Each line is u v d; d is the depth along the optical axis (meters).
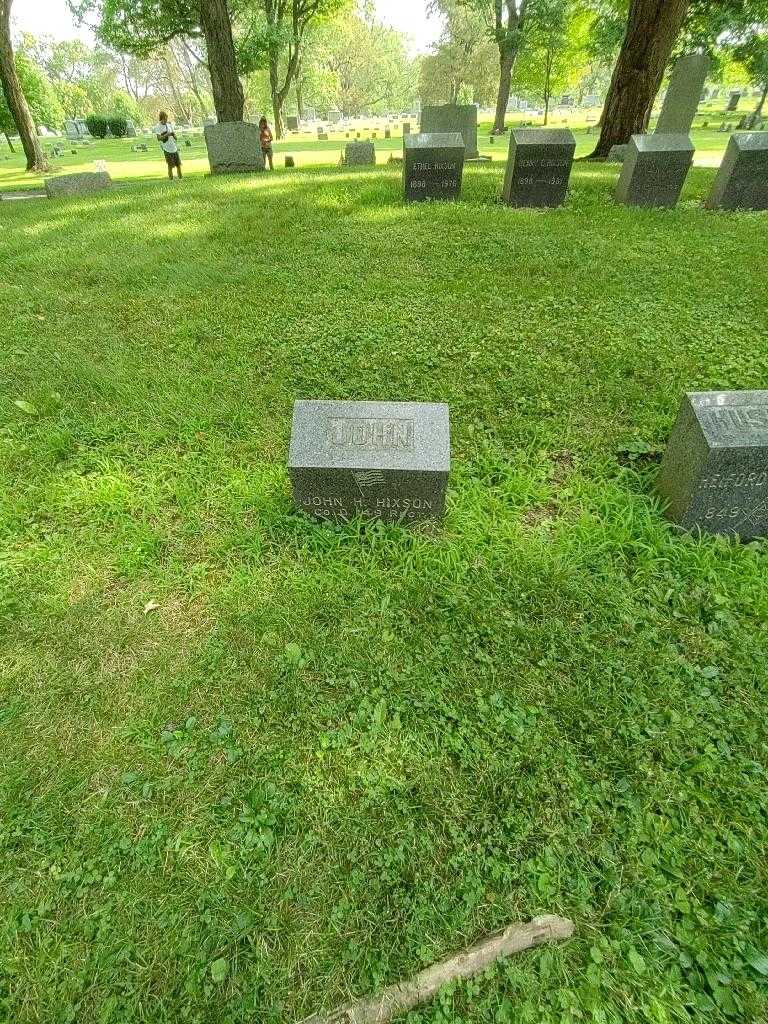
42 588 3.24
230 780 2.40
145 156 30.89
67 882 2.11
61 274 7.70
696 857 2.14
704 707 2.62
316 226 9.16
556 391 4.91
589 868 2.12
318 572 3.30
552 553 3.44
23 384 5.17
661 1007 1.79
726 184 9.80
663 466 3.71
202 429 4.54
